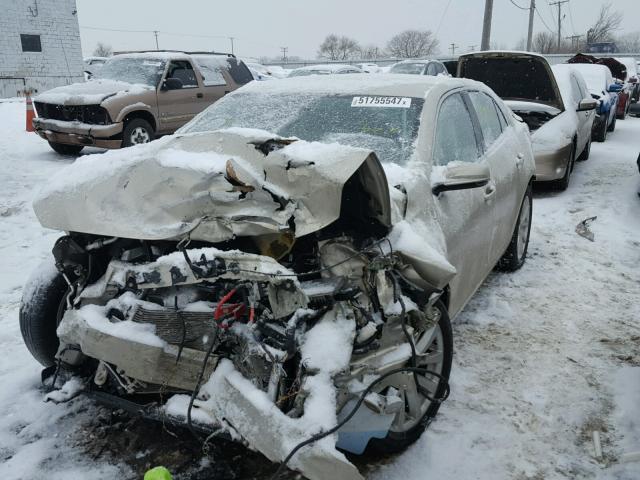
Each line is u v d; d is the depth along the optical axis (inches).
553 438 125.3
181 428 120.1
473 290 163.0
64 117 403.2
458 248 138.6
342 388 95.5
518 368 152.1
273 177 105.0
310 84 167.3
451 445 121.7
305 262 110.4
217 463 114.0
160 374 102.7
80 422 125.3
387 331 105.8
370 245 106.8
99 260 120.4
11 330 163.9
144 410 105.0
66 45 1015.6
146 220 107.1
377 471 113.5
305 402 91.5
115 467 112.7
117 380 108.7
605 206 301.9
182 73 454.0
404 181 121.1
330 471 87.7
